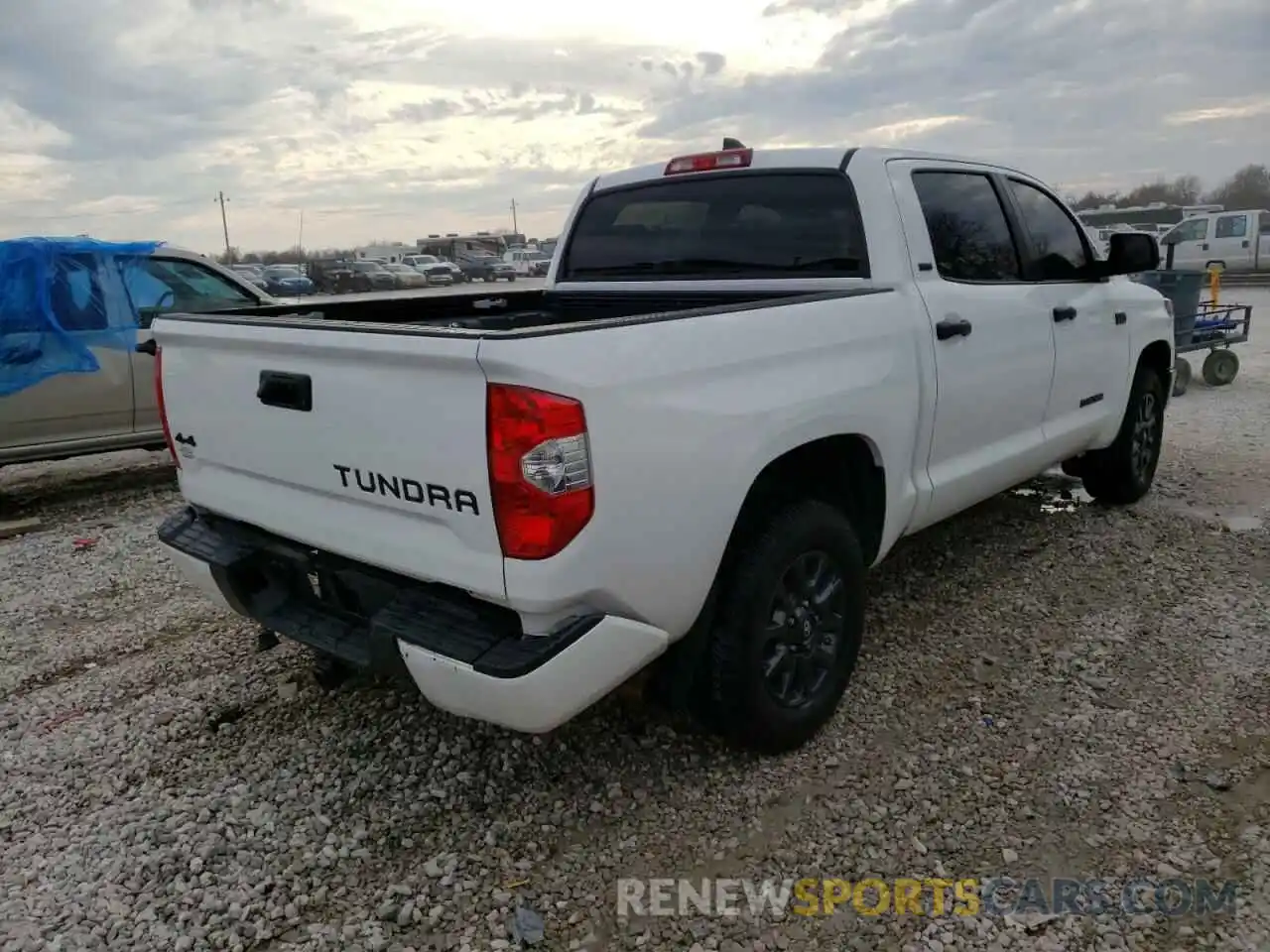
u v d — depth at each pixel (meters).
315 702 3.77
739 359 2.88
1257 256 22.38
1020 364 4.34
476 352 2.37
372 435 2.68
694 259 4.27
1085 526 5.51
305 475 2.95
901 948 2.47
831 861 2.80
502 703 2.49
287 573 3.23
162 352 3.45
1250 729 3.37
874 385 3.39
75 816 3.12
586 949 2.50
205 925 2.62
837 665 3.41
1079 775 3.14
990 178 4.43
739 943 2.51
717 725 3.16
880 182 3.75
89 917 2.65
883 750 3.32
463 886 2.73
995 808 2.99
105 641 4.54
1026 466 4.63
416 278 47.50
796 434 3.06
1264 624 4.17
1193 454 7.25
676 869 2.78
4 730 3.69
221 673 4.07
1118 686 3.69
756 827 2.95
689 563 2.74
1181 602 4.43
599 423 2.47
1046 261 4.73
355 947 2.52
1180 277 9.64
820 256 3.85
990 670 3.85
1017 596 4.55
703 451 2.74
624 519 2.55
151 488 7.69
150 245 7.41
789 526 3.10
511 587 2.46
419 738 3.47
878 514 3.62
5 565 5.74
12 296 6.71
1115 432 5.45
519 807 3.07
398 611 2.73
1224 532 5.36
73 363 6.92
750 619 3.02
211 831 2.99
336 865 2.84
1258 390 10.34
